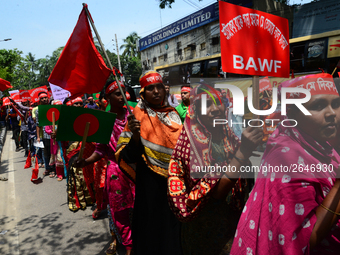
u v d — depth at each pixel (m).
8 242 3.38
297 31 11.55
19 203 4.67
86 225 3.74
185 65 6.63
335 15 10.38
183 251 1.82
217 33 17.02
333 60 6.91
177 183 1.62
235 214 1.63
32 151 7.40
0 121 16.45
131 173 2.42
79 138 2.60
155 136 2.26
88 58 2.63
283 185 0.96
